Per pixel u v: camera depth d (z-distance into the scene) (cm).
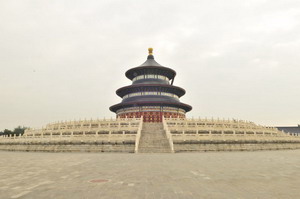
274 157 2772
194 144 3928
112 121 5219
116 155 3080
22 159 2634
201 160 2380
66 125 5494
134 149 3731
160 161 2278
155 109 7700
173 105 7950
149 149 3656
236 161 2288
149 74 8788
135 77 9069
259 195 982
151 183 1220
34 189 1097
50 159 2598
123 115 8094
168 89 8312
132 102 7662
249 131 5256
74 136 4131
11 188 1121
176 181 1271
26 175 1498
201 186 1151
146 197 947
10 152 4197
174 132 4553
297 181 1283
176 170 1672
